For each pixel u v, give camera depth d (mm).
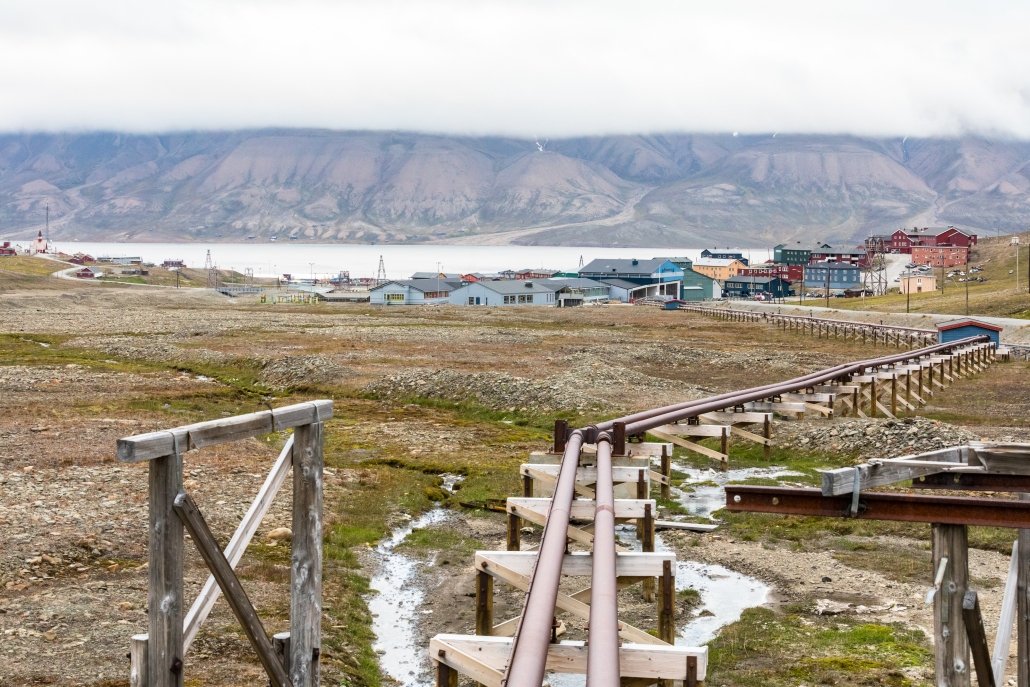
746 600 20250
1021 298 137500
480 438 40000
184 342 82562
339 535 24344
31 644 15508
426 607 19719
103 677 14195
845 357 77250
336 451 36719
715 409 32906
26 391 51938
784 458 34562
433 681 15766
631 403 46281
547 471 20453
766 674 16031
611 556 11875
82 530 23094
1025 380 63125
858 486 10484
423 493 29562
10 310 136375
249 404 50250
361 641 17297
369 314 147375
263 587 19250
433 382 52594
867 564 22609
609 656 8359
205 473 30078
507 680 7898
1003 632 11305
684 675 9984
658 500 28203
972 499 10312
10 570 19781
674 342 92812
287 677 9664
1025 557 11367
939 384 56500
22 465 30875
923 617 19000
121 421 41469
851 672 16047
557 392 47531
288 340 85000
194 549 21562
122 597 18359
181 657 8555
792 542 24547
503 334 96938
